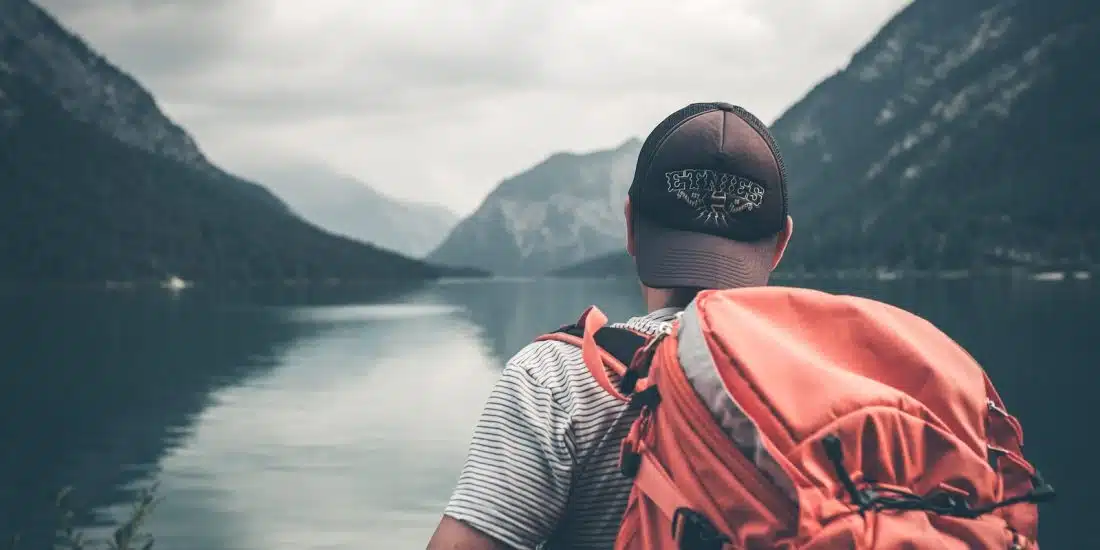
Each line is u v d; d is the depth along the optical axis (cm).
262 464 1619
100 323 6147
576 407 126
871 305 120
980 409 112
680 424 110
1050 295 8106
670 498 110
